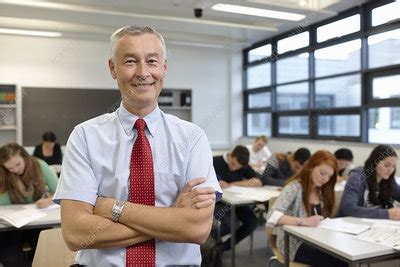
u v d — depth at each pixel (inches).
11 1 160.2
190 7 188.4
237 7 180.7
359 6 183.3
